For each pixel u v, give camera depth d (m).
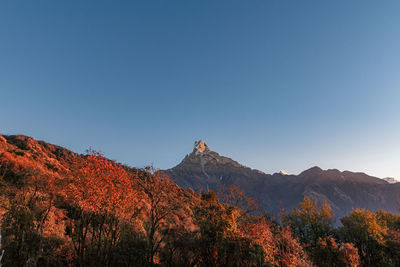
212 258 14.59
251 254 14.19
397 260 32.66
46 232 13.12
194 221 17.66
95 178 13.08
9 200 14.55
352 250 24.95
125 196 13.81
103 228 14.65
